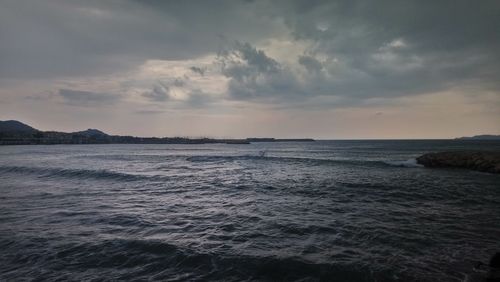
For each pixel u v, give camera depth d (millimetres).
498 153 36969
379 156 62188
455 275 7121
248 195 18172
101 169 32781
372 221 12086
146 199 16812
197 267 7551
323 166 38844
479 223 11875
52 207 14430
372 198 17125
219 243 9359
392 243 9445
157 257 8156
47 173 29250
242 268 7480
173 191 19609
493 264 7113
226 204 15523
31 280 6824
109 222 11805
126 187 21188
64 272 7242
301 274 7184
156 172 31703
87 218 12367
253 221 12102
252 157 54469
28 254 8320
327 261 7902
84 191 19328
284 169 35188
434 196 17781
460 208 14664
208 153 84875
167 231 10680
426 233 10500
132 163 45062
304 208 14555
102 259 8008
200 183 23328
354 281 6852
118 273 7203
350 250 8797
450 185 22062
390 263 7824
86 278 6930
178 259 8016
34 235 9961
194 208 14531
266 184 22672
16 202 15570
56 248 8773
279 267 7539
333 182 23594
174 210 14062
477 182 23750
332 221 12055
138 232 10516
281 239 9828
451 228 11148
